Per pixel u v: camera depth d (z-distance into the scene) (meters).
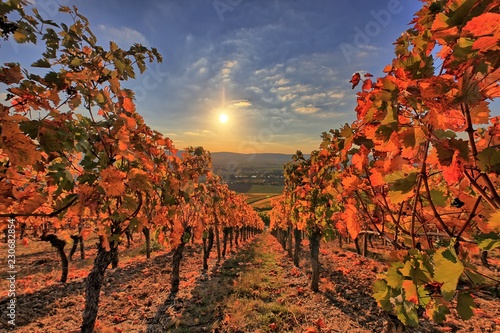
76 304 8.30
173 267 9.78
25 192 2.35
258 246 26.25
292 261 15.73
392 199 1.22
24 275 10.98
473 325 6.05
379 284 1.19
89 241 20.66
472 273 0.84
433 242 1.47
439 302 1.02
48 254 15.72
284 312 7.33
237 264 15.32
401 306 1.09
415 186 1.17
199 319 7.22
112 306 8.23
